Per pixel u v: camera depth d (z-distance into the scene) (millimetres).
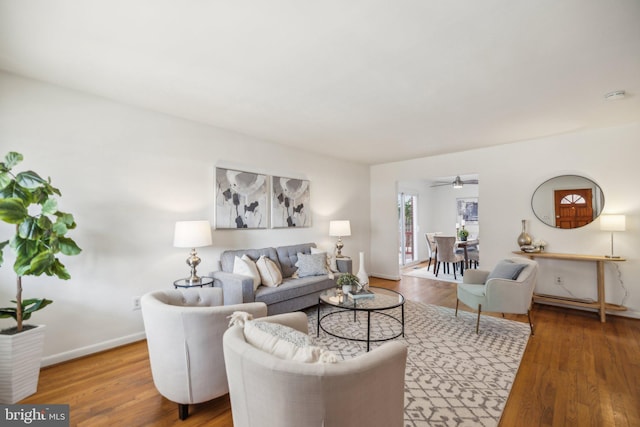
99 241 2742
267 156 4309
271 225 4328
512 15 1674
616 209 3705
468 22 1736
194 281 3127
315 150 4930
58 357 2488
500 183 4605
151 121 3125
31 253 1983
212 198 3629
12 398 1912
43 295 2432
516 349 2762
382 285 5473
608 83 2510
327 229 5297
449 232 8633
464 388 2127
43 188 2096
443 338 3029
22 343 1964
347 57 2121
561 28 1786
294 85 2561
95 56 2100
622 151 3668
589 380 2227
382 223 6129
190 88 2613
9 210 1861
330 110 3148
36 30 1796
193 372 1728
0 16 1655
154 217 3123
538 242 4188
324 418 1019
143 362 2514
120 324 2854
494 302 3111
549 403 1955
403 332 3055
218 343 1781
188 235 2959
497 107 3059
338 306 2844
